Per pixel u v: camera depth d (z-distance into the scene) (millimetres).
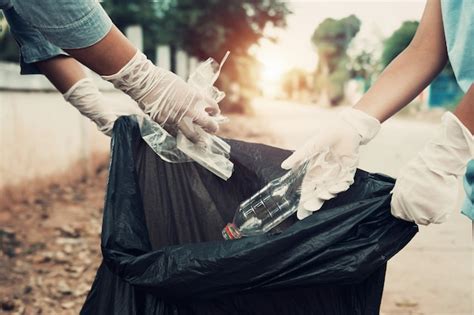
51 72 1702
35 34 1648
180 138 1362
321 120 14914
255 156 1518
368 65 32375
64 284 3316
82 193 5598
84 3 1206
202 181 1467
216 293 1212
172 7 10930
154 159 1450
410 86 1384
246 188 1489
